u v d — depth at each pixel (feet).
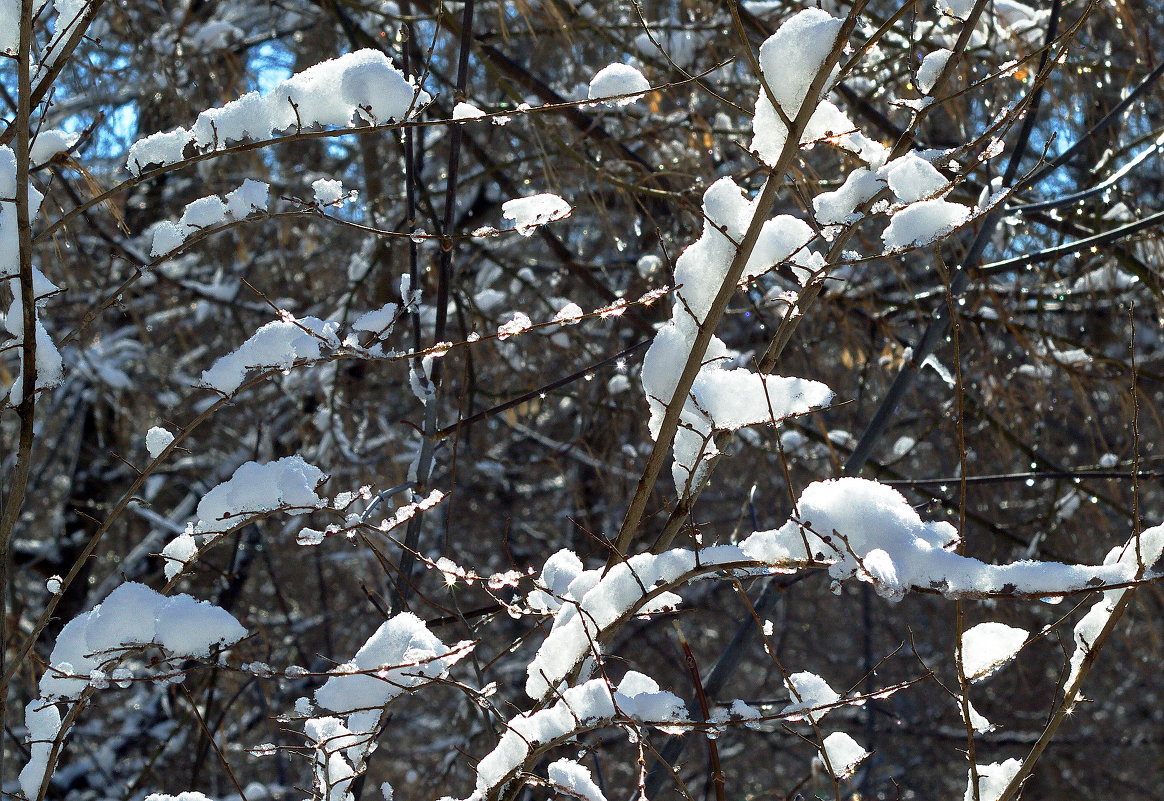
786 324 5.01
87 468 19.62
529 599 5.57
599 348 15.53
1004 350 14.02
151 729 15.44
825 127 4.99
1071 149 7.80
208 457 20.85
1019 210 8.59
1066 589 4.07
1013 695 27.02
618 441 15.07
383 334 5.56
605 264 15.40
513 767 4.77
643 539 19.48
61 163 5.38
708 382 4.89
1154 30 14.33
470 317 14.29
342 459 15.05
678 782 4.62
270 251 19.08
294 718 5.34
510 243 18.06
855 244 12.23
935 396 19.11
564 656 4.98
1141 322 17.81
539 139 11.25
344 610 21.71
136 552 17.08
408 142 7.14
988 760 27.68
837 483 4.45
